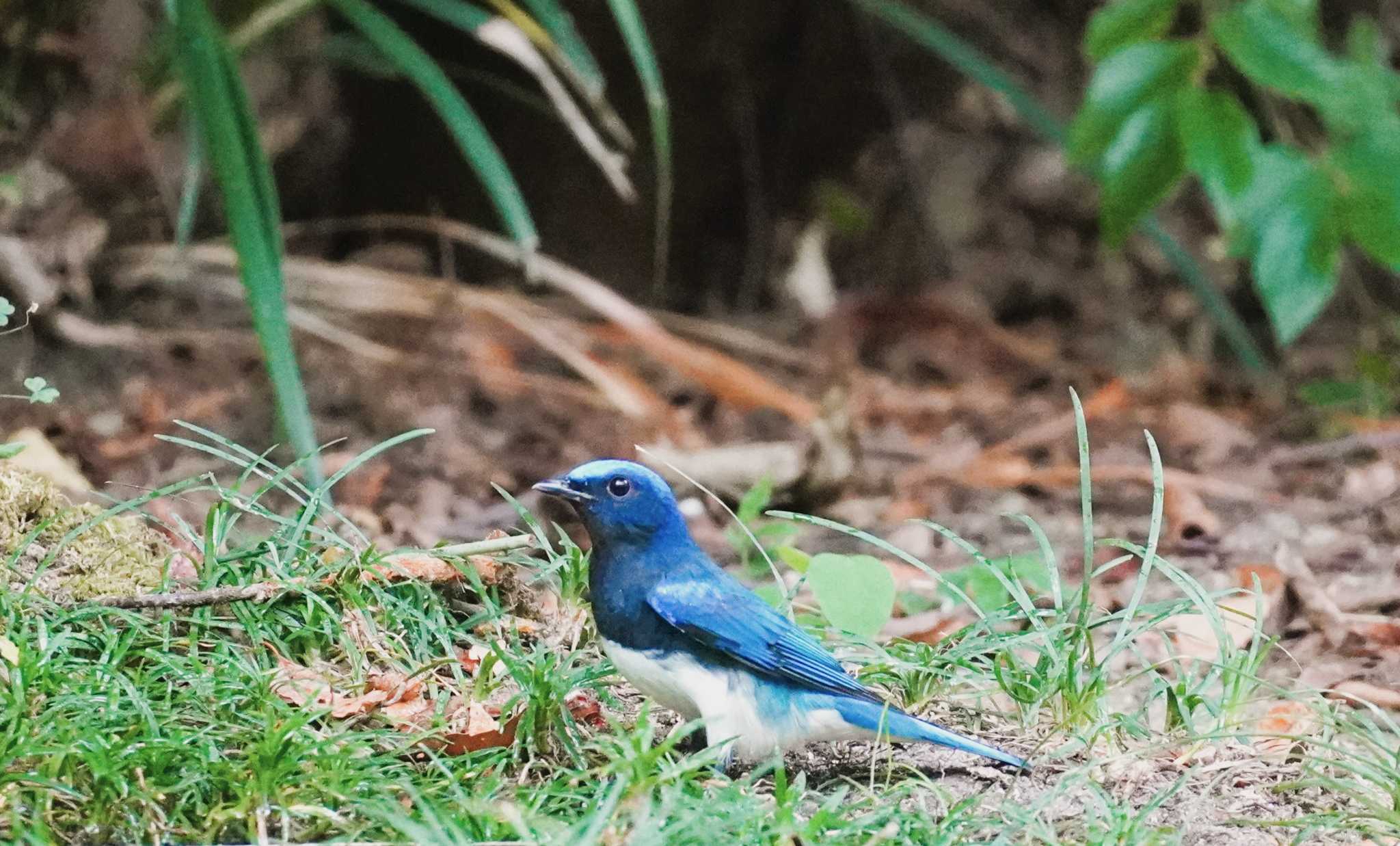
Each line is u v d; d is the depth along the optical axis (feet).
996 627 28.53
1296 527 40.34
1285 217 36.52
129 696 21.56
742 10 60.54
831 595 26.63
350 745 21.20
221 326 49.93
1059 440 50.08
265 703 21.95
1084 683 25.50
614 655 23.22
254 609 24.75
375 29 39.55
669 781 20.12
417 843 18.65
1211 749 24.44
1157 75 36.47
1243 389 58.39
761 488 36.52
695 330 57.31
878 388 54.60
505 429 46.21
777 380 55.72
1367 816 21.88
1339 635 32.22
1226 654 25.67
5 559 25.31
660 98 36.86
